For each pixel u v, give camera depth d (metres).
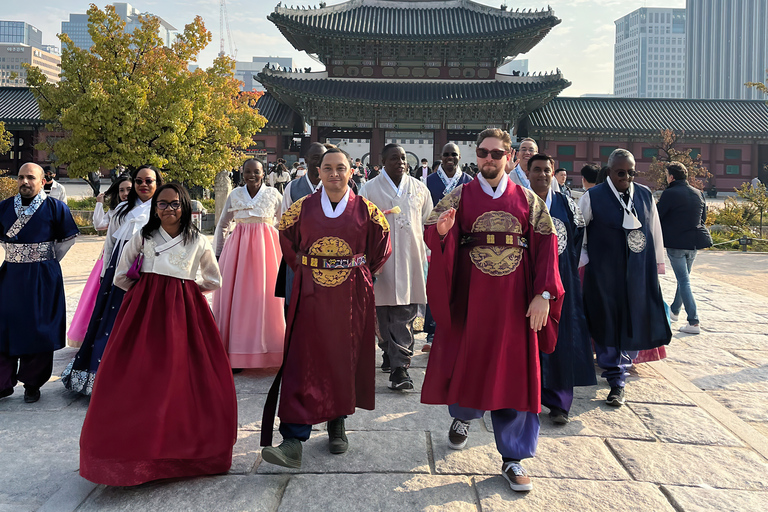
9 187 17.52
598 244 4.28
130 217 4.29
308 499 2.77
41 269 4.04
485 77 34.69
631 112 36.59
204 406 3.02
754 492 2.86
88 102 15.50
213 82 19.19
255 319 4.68
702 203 6.23
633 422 3.77
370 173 26.98
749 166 35.94
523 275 3.05
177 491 2.84
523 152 4.67
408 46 34.28
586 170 5.85
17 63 152.00
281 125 34.28
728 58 131.38
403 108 33.66
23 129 33.34
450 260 3.08
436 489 2.88
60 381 4.56
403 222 4.52
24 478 2.96
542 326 3.03
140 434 2.80
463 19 35.22
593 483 2.95
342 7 35.41
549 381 3.72
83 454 2.78
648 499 2.79
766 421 3.85
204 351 3.05
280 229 3.30
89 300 4.91
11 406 3.98
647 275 4.27
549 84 32.84
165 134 16.39
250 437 3.51
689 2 138.00
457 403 3.07
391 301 4.41
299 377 3.12
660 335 4.27
